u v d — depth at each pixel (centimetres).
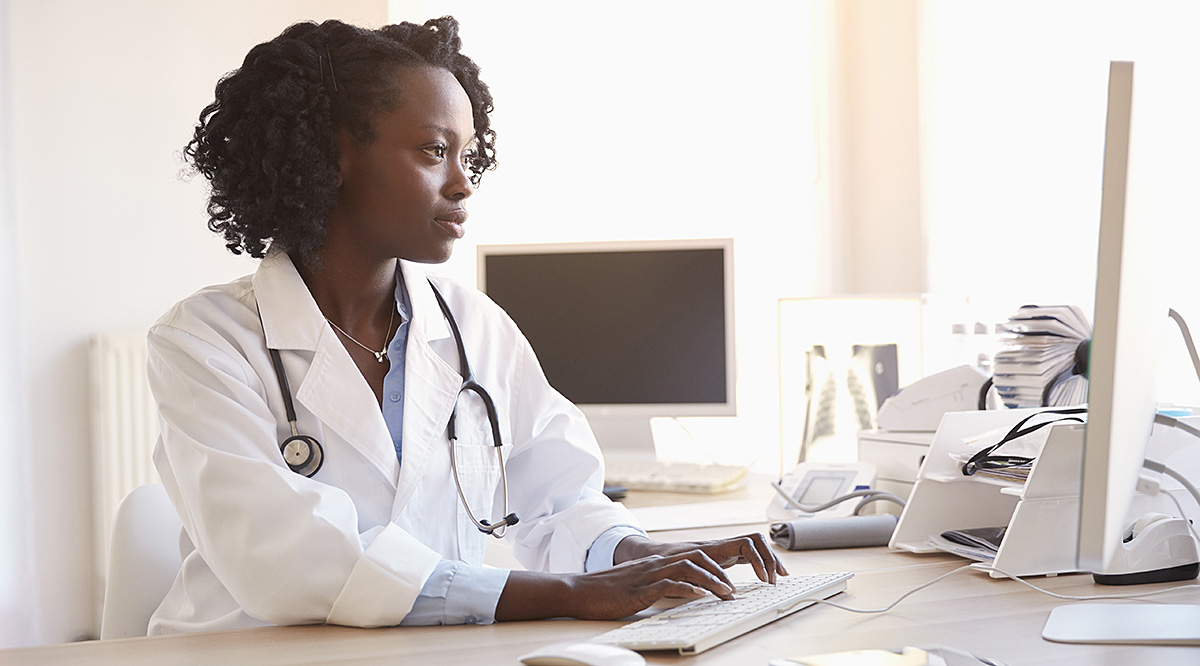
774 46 302
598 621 102
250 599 105
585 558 130
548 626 101
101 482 273
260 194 127
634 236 301
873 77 296
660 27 302
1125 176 79
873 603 108
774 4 301
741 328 299
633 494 204
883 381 216
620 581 103
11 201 263
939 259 271
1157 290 89
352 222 128
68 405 276
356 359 131
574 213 301
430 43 142
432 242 128
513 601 104
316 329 123
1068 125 228
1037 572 119
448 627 102
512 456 144
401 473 122
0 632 258
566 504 140
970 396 163
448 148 128
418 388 128
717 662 86
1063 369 153
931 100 273
